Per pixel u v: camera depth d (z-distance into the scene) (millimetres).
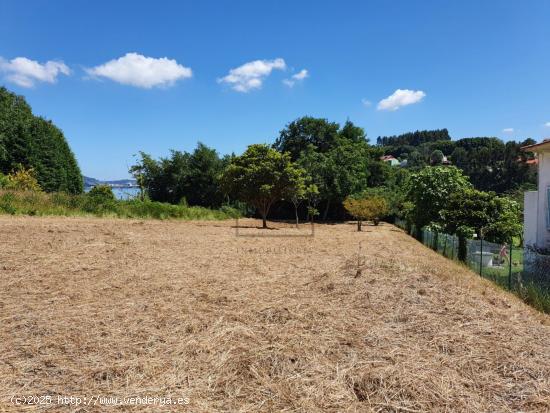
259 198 21406
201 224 21344
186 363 3270
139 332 3939
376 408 2703
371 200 23844
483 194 15297
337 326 4277
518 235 14617
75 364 3195
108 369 3105
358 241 15195
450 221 15625
